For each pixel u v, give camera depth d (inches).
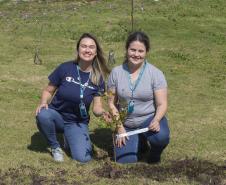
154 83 179.6
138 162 182.5
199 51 373.4
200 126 225.8
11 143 200.8
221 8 505.0
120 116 179.0
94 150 195.8
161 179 165.9
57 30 429.4
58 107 186.1
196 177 167.9
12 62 339.9
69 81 184.5
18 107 249.3
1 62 339.3
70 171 172.4
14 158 183.8
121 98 182.4
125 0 538.0
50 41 400.5
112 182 163.0
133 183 161.9
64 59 351.6
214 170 173.8
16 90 279.0
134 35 179.0
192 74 315.6
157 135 175.9
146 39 179.2
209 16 480.7
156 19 459.8
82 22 452.1
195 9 497.4
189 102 262.7
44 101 187.3
